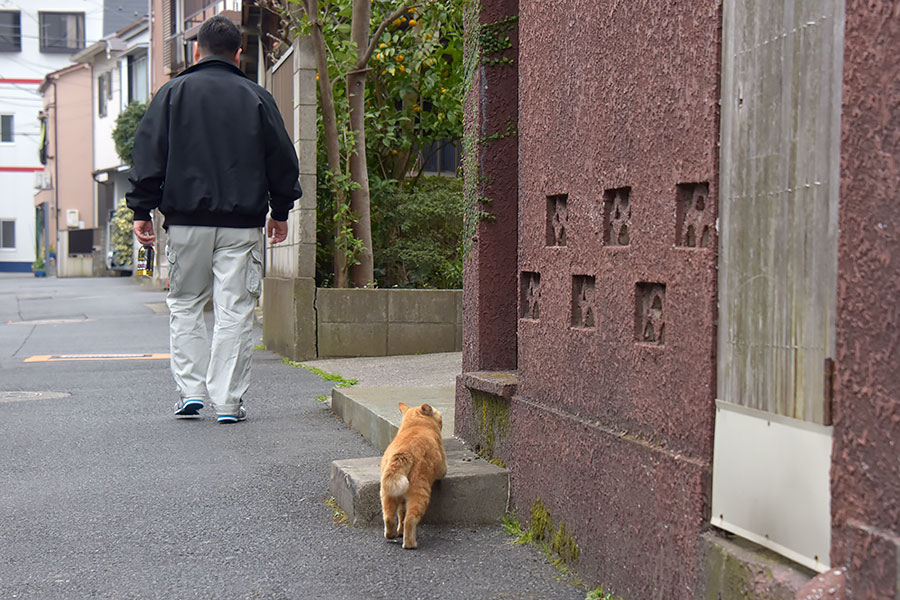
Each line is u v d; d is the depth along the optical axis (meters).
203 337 7.26
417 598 3.74
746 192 2.88
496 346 5.07
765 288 2.79
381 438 6.05
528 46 4.36
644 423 3.43
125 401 8.04
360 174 11.34
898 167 2.24
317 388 8.45
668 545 3.23
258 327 14.23
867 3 2.32
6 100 52.25
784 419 2.71
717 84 3.01
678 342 3.22
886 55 2.26
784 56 2.71
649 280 3.39
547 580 3.88
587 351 3.84
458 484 4.58
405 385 8.20
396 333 10.54
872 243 2.32
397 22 12.88
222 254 7.00
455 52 12.58
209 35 6.86
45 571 4.11
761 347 2.81
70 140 43.84
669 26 3.25
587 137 3.82
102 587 3.92
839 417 2.44
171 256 6.97
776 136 2.74
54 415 7.41
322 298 10.35
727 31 2.96
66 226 43.91
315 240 10.40
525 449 4.41
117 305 21.03
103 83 41.16
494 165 5.02
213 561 4.21
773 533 2.76
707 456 3.07
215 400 7.03
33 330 15.27
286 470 5.70
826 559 2.55
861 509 2.37
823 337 2.56
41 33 52.28
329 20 11.57
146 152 6.76
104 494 5.25
